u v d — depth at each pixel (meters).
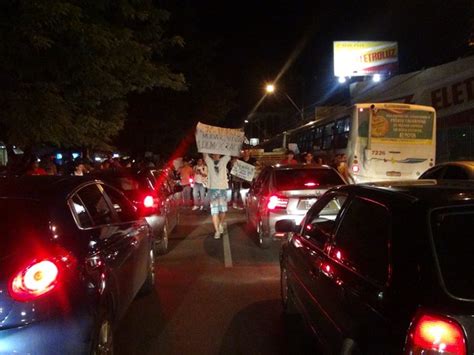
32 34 7.77
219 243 11.12
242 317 6.12
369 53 32.56
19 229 3.87
